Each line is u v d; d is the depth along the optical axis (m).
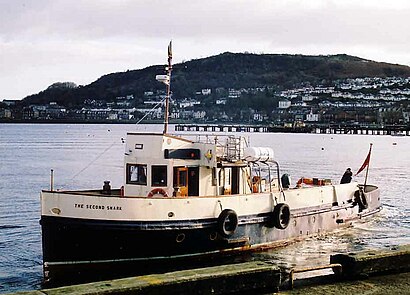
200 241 22.53
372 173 73.00
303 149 126.12
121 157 100.12
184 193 23.42
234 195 23.42
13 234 31.91
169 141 23.30
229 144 24.98
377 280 13.24
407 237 30.41
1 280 22.38
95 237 20.80
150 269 21.70
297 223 26.64
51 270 21.00
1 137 182.88
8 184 56.84
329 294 12.33
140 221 21.03
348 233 30.83
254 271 12.29
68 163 85.19
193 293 11.72
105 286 11.14
